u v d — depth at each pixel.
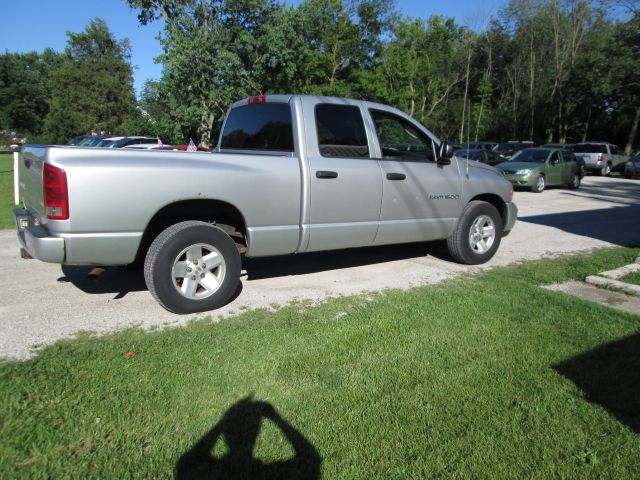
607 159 26.52
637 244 7.85
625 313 4.45
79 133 50.94
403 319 4.25
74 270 5.79
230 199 4.34
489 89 43.03
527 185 16.95
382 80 34.62
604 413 2.84
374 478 2.30
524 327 4.09
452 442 2.56
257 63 25.67
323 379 3.17
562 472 2.36
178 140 24.92
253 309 4.54
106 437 2.54
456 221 6.14
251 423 2.68
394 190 5.40
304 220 4.80
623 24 33.81
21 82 64.00
